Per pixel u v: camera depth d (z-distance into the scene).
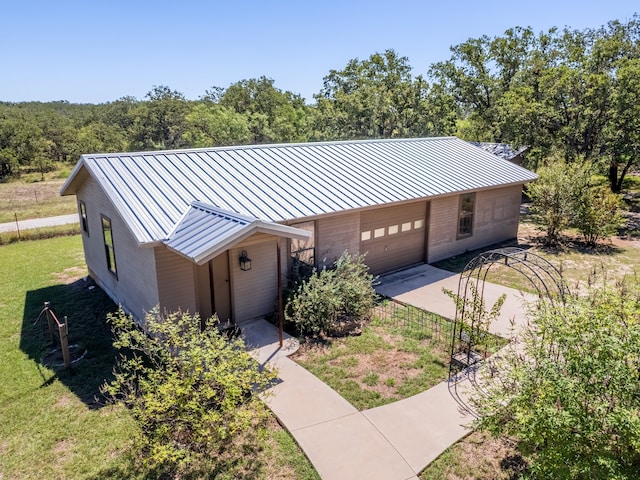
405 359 7.76
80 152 55.81
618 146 20.44
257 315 9.48
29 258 15.23
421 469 5.12
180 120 53.78
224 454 5.42
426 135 29.73
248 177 10.75
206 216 7.98
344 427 5.89
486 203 15.17
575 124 21.39
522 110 22.08
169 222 8.16
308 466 5.18
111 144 59.41
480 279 12.16
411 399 6.55
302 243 10.14
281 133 45.75
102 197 10.18
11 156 50.69
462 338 8.13
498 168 15.94
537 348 4.99
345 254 10.18
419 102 29.98
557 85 21.12
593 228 15.38
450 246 14.28
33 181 46.78
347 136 31.95
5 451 5.60
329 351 8.09
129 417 6.23
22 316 10.00
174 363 5.48
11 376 7.41
